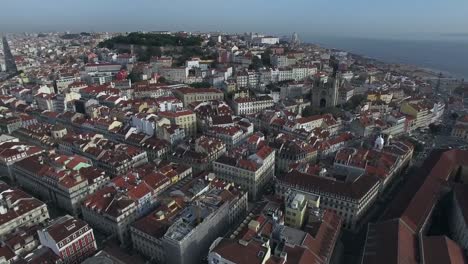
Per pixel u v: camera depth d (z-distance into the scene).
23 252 150.25
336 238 160.00
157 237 155.00
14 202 177.50
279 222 158.25
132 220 180.12
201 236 158.75
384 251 144.62
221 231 176.25
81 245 153.38
